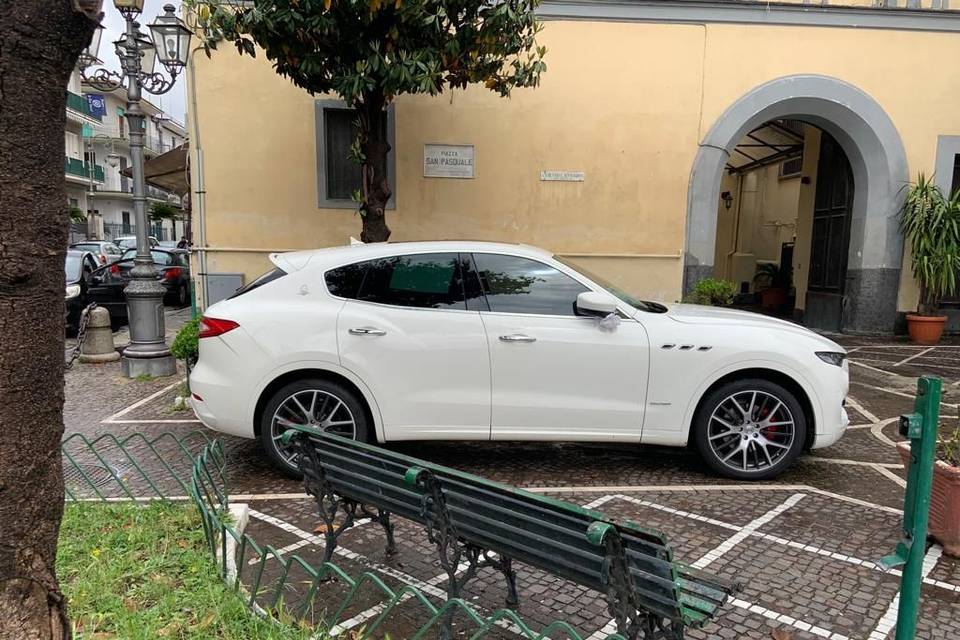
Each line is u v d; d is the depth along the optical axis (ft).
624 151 32.65
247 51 22.58
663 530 12.67
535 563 7.95
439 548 8.86
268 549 9.11
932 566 11.27
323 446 10.20
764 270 51.42
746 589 10.50
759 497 14.38
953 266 34.04
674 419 15.01
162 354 26.40
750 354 14.78
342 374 14.84
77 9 5.63
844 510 13.67
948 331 37.45
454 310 15.07
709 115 32.76
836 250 38.78
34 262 5.80
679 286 33.50
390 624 9.42
